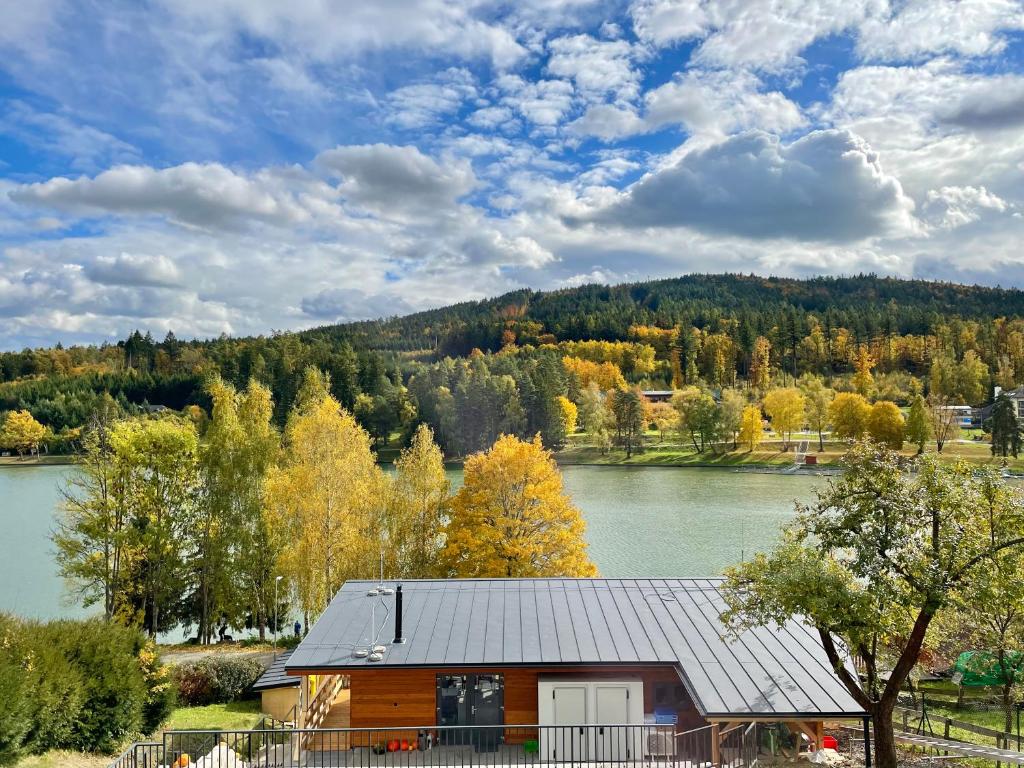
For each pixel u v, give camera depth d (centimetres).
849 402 12900
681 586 2767
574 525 4022
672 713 2208
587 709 2181
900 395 16575
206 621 4366
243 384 15138
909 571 1730
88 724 1903
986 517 1770
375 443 14075
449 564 4006
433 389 13675
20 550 6538
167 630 4481
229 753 2058
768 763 1970
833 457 12762
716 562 5800
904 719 2427
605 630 2356
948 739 2183
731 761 1925
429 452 4397
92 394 16138
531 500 3975
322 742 2095
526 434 14062
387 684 2275
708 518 7756
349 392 14125
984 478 1750
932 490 1744
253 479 4434
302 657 2198
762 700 1881
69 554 3900
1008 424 11294
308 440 4266
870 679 1869
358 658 2188
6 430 14088
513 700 2272
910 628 1956
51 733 1811
